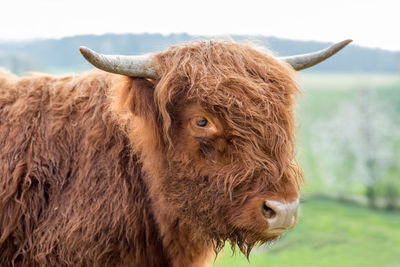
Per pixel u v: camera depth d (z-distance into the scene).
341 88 50.19
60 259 3.85
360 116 20.14
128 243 4.00
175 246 4.17
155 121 3.82
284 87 3.79
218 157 3.62
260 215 3.51
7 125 4.15
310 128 23.70
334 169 18.97
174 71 3.74
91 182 3.96
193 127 3.64
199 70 3.70
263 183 3.53
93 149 4.05
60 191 3.97
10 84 4.46
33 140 4.07
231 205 3.60
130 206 4.02
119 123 4.02
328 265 9.82
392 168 17.75
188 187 3.74
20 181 3.96
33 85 4.43
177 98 3.71
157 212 4.06
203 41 4.00
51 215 3.90
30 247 3.87
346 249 10.98
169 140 3.69
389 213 15.52
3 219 3.90
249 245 3.71
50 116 4.19
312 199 17.16
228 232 3.68
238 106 3.55
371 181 17.05
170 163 3.78
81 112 4.21
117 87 3.94
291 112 3.88
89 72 4.55
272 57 3.96
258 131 3.56
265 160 3.55
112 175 4.01
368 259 10.14
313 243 11.51
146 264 4.19
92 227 3.86
